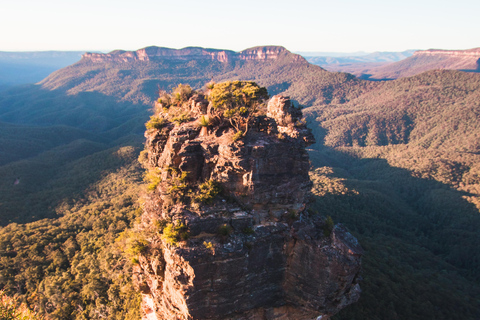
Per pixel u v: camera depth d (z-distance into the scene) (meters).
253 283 25.64
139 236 27.55
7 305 31.33
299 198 27.22
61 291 56.72
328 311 27.36
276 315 28.22
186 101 34.00
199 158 26.44
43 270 66.75
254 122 27.41
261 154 25.23
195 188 25.89
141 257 27.45
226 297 24.58
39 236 79.56
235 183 25.78
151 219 26.83
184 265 22.73
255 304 26.41
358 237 93.69
